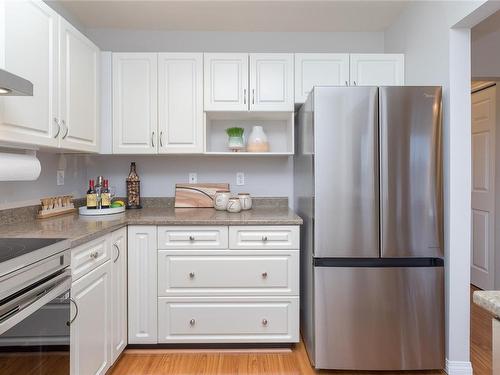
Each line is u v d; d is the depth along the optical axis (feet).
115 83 7.20
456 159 5.60
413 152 5.58
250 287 6.20
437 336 5.68
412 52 7.02
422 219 5.60
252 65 7.22
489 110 9.69
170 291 6.18
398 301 5.66
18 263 3.15
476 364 6.04
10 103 4.27
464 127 5.60
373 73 7.34
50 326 3.75
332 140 5.59
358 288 5.66
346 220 5.60
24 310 3.19
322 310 5.69
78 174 7.87
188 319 6.18
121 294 5.91
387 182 5.57
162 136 7.24
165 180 8.44
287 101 7.25
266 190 8.47
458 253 5.61
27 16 4.62
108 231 5.22
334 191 5.61
